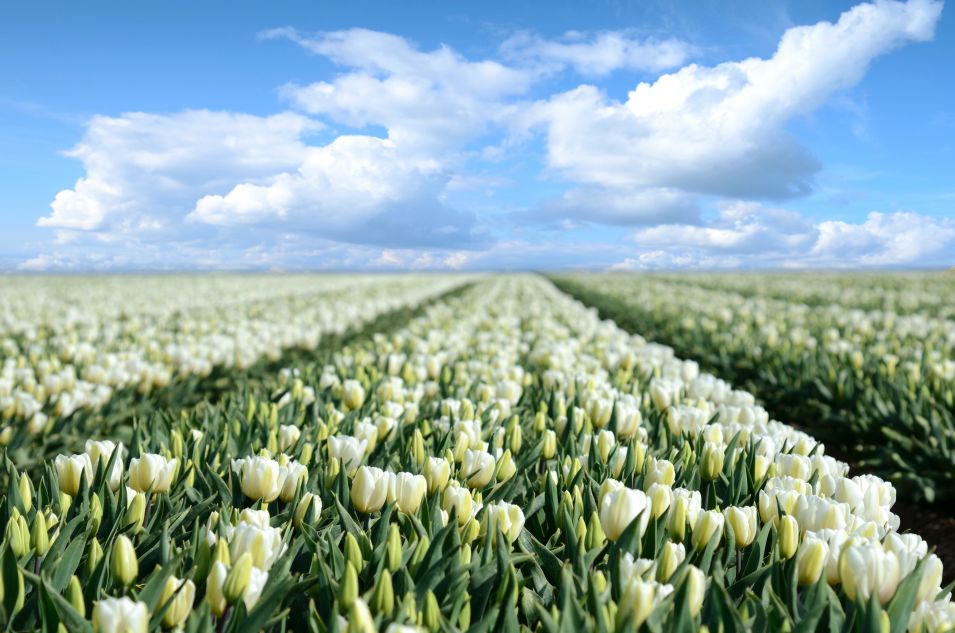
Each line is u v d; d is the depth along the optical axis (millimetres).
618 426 1656
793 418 3197
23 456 1908
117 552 833
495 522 993
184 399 2740
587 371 2680
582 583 885
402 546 961
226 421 1643
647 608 766
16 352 3104
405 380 2330
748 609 859
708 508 1200
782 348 3641
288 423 1804
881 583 819
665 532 1037
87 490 1107
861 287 9992
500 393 2037
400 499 1058
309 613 822
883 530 1085
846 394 2803
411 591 824
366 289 9906
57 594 735
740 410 1730
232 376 3105
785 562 930
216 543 870
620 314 7074
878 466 2562
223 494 1179
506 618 791
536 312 5480
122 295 8125
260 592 814
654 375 2432
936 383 2680
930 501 2260
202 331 4168
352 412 1731
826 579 876
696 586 783
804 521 1029
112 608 702
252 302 7211
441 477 1151
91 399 2248
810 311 6051
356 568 884
